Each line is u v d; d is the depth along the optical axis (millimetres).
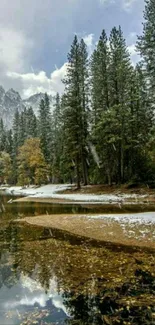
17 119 87062
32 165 58031
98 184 38031
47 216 19406
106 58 36531
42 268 8766
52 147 60062
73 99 37219
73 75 40250
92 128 37094
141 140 32750
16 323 5453
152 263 8883
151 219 14266
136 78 34250
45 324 5387
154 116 33531
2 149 89562
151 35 22578
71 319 5512
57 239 12875
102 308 5949
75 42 40469
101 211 20172
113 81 35844
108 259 9492
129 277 7691
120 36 35594
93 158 37469
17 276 8109
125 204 23578
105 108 36719
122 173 33000
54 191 40781
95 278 7715
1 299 6590
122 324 5273
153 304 6051
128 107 33688
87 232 13945
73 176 47938
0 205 28250
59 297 6602
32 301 6418
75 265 8961
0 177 80250
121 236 12539
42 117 66375
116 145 33312
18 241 12633
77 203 26969
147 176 31781
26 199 34281
